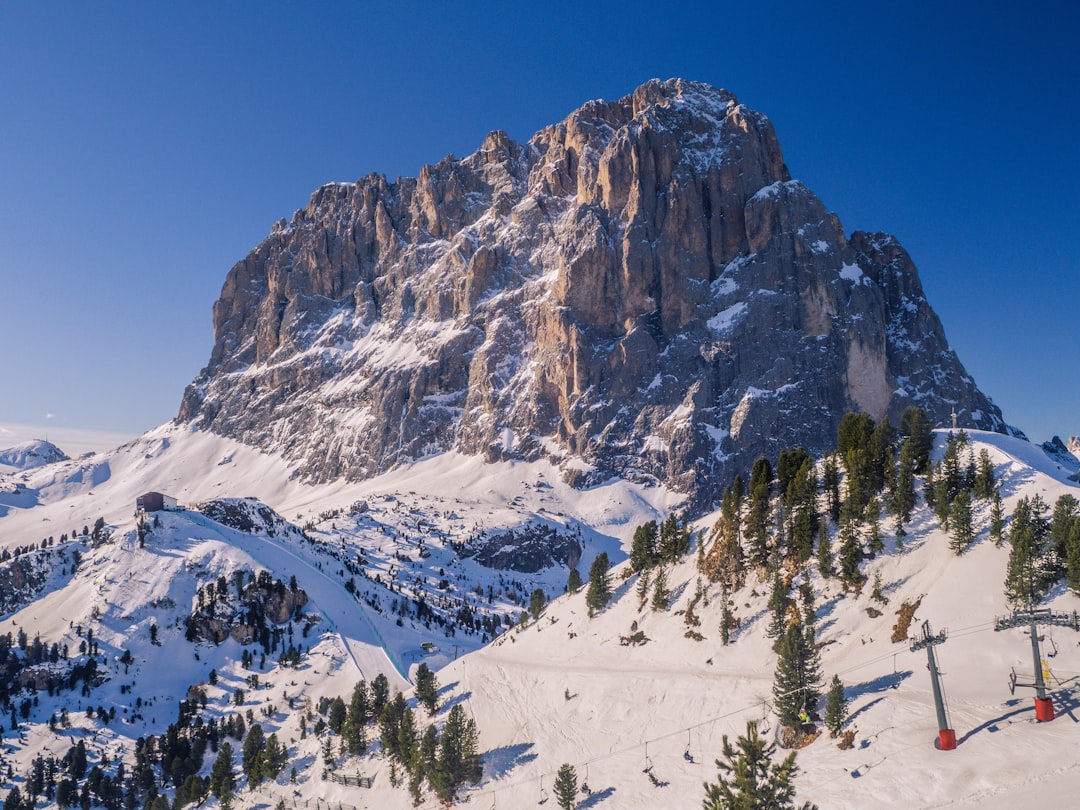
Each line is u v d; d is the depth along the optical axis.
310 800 147.50
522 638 165.00
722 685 114.25
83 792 185.00
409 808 129.50
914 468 132.00
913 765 80.69
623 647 139.25
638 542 159.38
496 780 119.69
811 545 126.00
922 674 96.31
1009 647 94.88
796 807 81.69
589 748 116.56
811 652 100.94
